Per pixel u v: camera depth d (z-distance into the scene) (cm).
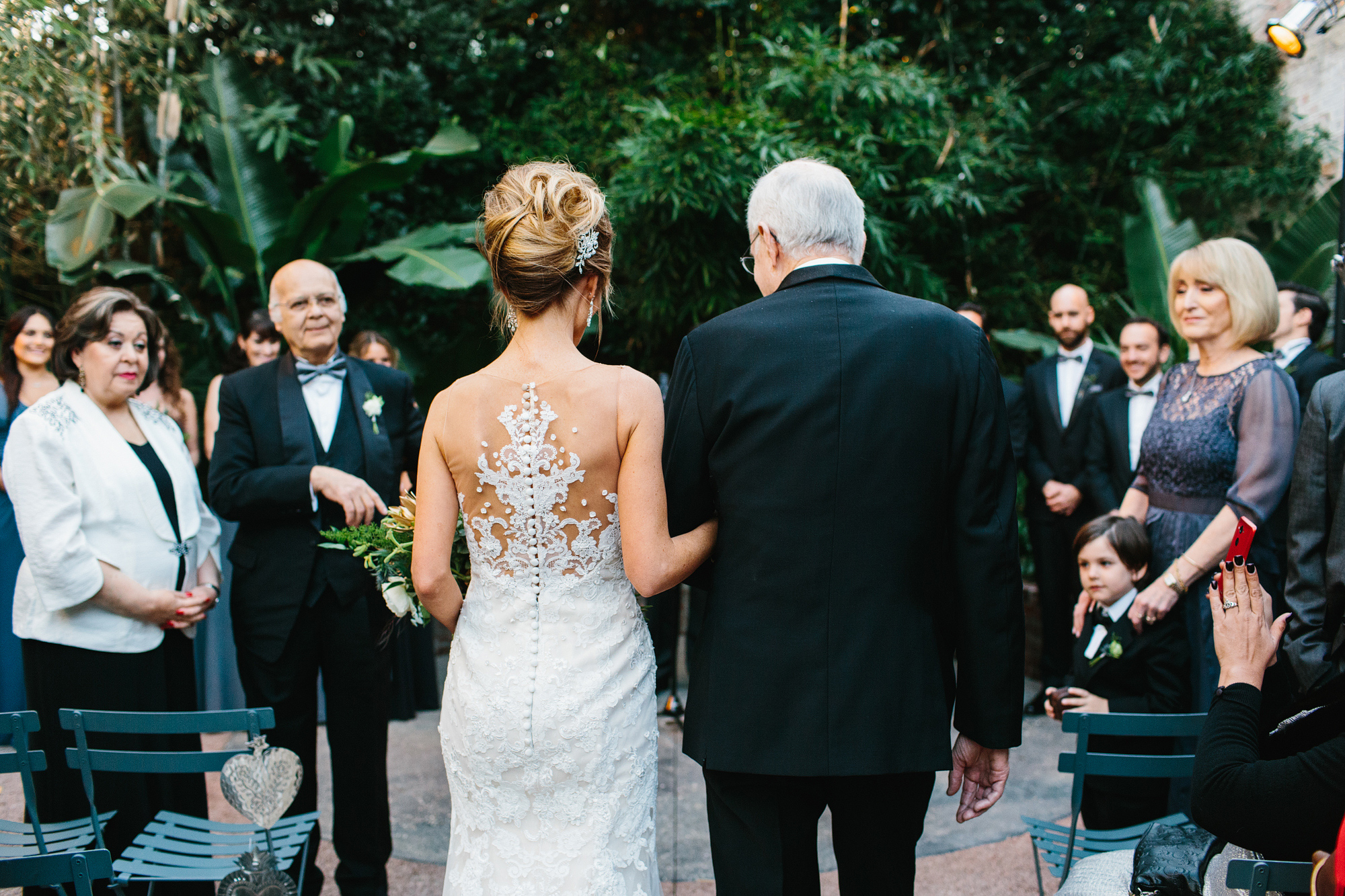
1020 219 748
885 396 158
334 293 268
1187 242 612
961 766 171
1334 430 192
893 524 157
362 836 255
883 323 162
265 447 260
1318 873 122
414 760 385
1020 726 162
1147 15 718
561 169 170
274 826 218
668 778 371
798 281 169
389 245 629
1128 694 262
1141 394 409
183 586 262
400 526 204
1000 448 164
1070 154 753
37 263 566
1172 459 277
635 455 161
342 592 251
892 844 163
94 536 240
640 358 689
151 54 580
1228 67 677
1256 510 249
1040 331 705
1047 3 745
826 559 156
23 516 230
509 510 162
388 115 729
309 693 259
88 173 539
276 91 675
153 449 263
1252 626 152
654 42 761
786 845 162
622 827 163
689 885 284
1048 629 452
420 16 745
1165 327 596
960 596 162
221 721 197
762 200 176
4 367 387
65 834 221
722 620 162
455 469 166
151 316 264
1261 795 133
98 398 252
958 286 699
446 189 765
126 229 593
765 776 158
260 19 704
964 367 162
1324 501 195
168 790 250
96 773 233
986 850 306
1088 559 269
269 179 632
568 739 160
